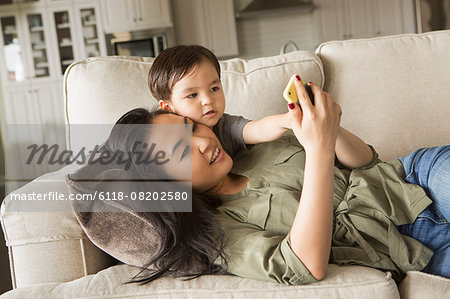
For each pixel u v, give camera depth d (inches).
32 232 41.1
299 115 34.6
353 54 61.8
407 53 60.9
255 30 259.6
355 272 35.5
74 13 241.1
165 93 44.3
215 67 44.6
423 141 59.2
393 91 60.0
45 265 41.5
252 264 35.9
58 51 243.1
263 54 261.4
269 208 40.4
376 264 38.0
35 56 243.8
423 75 60.0
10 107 243.9
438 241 39.3
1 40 241.0
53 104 245.8
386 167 45.7
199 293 35.5
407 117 59.4
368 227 39.5
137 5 239.3
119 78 58.8
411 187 42.3
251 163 46.4
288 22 258.4
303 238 34.2
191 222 37.9
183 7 248.8
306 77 60.1
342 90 61.1
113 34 242.7
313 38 257.9
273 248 36.6
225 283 35.9
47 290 37.0
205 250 37.5
